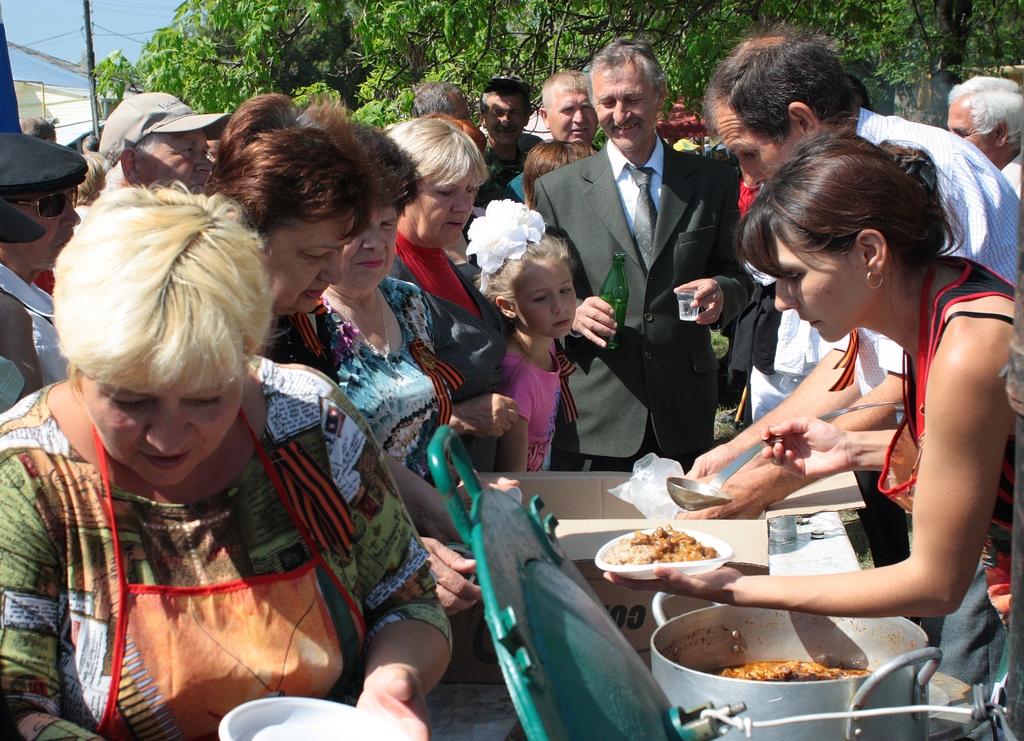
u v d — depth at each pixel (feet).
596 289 11.18
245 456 3.64
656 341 11.06
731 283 10.99
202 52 24.56
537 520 3.33
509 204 9.32
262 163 5.03
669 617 6.05
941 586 4.55
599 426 11.19
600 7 25.64
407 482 6.02
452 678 5.92
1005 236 7.14
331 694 3.86
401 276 8.00
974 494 4.38
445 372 7.23
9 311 6.32
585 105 14.92
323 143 5.18
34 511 3.28
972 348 4.29
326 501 3.73
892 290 4.74
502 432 7.93
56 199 7.39
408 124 8.34
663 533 5.54
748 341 13.74
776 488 7.12
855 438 5.93
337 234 5.24
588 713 2.70
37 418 3.42
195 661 3.44
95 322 2.94
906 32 34.63
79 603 3.35
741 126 7.78
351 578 3.87
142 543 3.43
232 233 3.30
